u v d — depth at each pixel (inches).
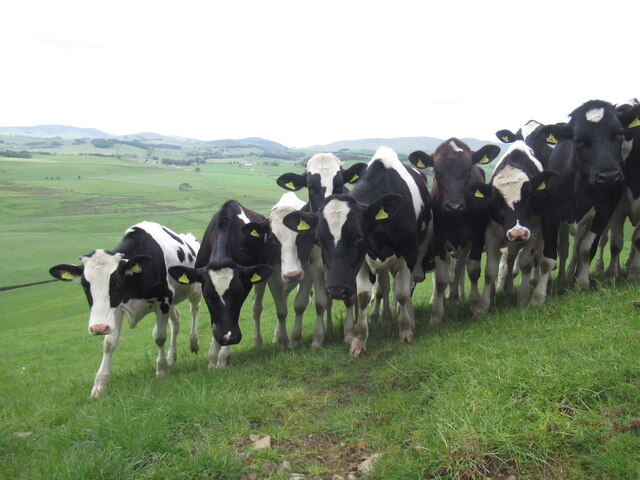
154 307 360.2
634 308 278.4
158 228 389.4
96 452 211.6
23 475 217.6
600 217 346.3
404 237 331.9
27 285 1845.5
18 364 577.0
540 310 318.7
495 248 365.7
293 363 309.1
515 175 339.6
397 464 187.9
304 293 387.2
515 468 178.2
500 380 219.8
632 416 187.8
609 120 327.3
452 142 363.6
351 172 413.1
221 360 348.5
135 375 376.5
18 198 5142.7
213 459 198.8
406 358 288.0
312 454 210.1
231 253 355.6
